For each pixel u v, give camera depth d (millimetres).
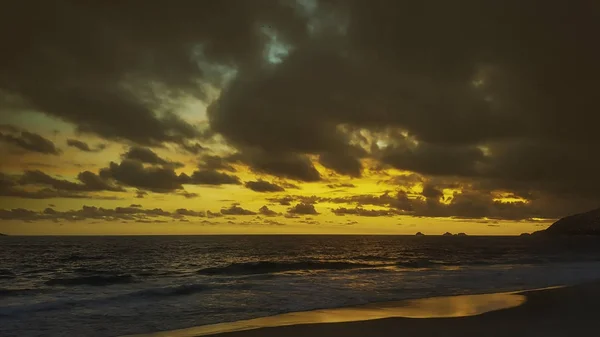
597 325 11891
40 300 17797
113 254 55281
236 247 77625
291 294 18391
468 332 11008
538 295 18031
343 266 34938
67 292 20484
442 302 16344
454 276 25844
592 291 19250
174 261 43656
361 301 16641
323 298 17297
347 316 13516
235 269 32594
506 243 110250
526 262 39250
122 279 26031
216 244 93688
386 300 16922
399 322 12445
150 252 60219
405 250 68562
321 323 12391
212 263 40938
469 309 14758
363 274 27516
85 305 15797
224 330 11617
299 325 12156
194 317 13570
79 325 12508
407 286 21031
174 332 11516
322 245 91500
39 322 12906
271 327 11977
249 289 19969
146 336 11070
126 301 16688
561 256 49688
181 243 99250
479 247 81562
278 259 46812
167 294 18500
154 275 28859
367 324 12227
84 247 75375
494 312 14062
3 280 26781
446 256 51062
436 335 10664
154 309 14953
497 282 22750
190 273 30391
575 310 14383
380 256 51562
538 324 11938
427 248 76688
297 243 104250
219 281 23812
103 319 13289
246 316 13719
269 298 17359
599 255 51781
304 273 28578
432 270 30453
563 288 20344
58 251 62094
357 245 92625
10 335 11359
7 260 44719
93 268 35562
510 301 16516
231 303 16156
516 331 11047
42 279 27422
